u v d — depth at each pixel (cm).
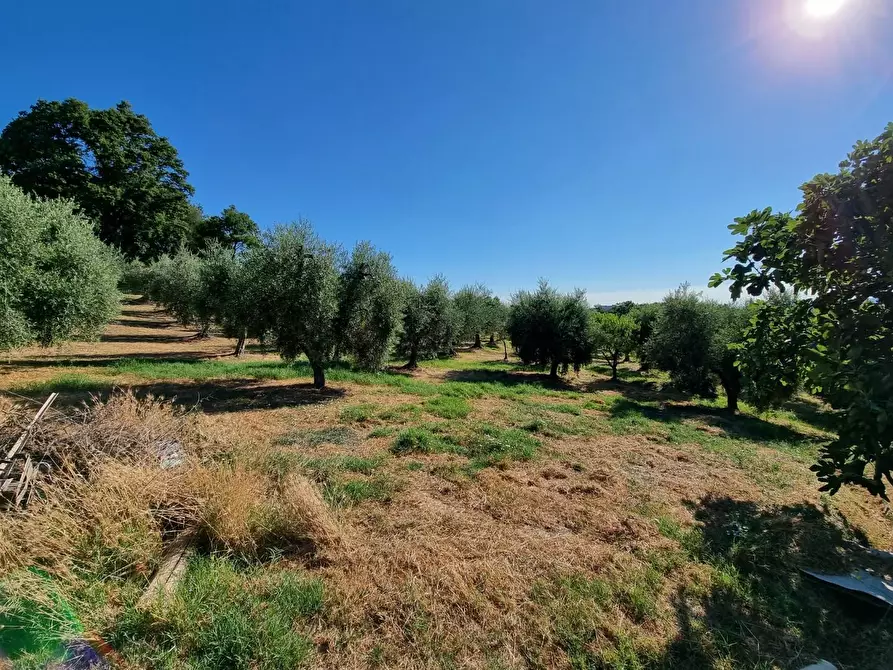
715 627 255
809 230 251
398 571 293
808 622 264
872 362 229
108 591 240
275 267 945
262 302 953
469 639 234
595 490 468
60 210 976
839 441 242
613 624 252
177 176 3497
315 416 760
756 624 260
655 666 222
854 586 294
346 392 1041
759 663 228
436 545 329
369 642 228
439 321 1834
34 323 852
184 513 313
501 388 1252
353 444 595
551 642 235
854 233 238
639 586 289
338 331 1040
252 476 386
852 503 477
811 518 422
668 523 395
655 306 2052
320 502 346
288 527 323
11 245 726
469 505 415
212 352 1731
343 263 1052
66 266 934
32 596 204
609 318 1808
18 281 766
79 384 875
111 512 281
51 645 197
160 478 326
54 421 386
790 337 363
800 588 302
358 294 1037
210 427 489
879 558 340
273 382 1127
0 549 231
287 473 436
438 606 258
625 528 383
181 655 205
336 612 245
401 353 1869
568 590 279
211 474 342
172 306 2231
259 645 210
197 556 286
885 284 241
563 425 778
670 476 539
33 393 786
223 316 1567
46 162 2588
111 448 368
